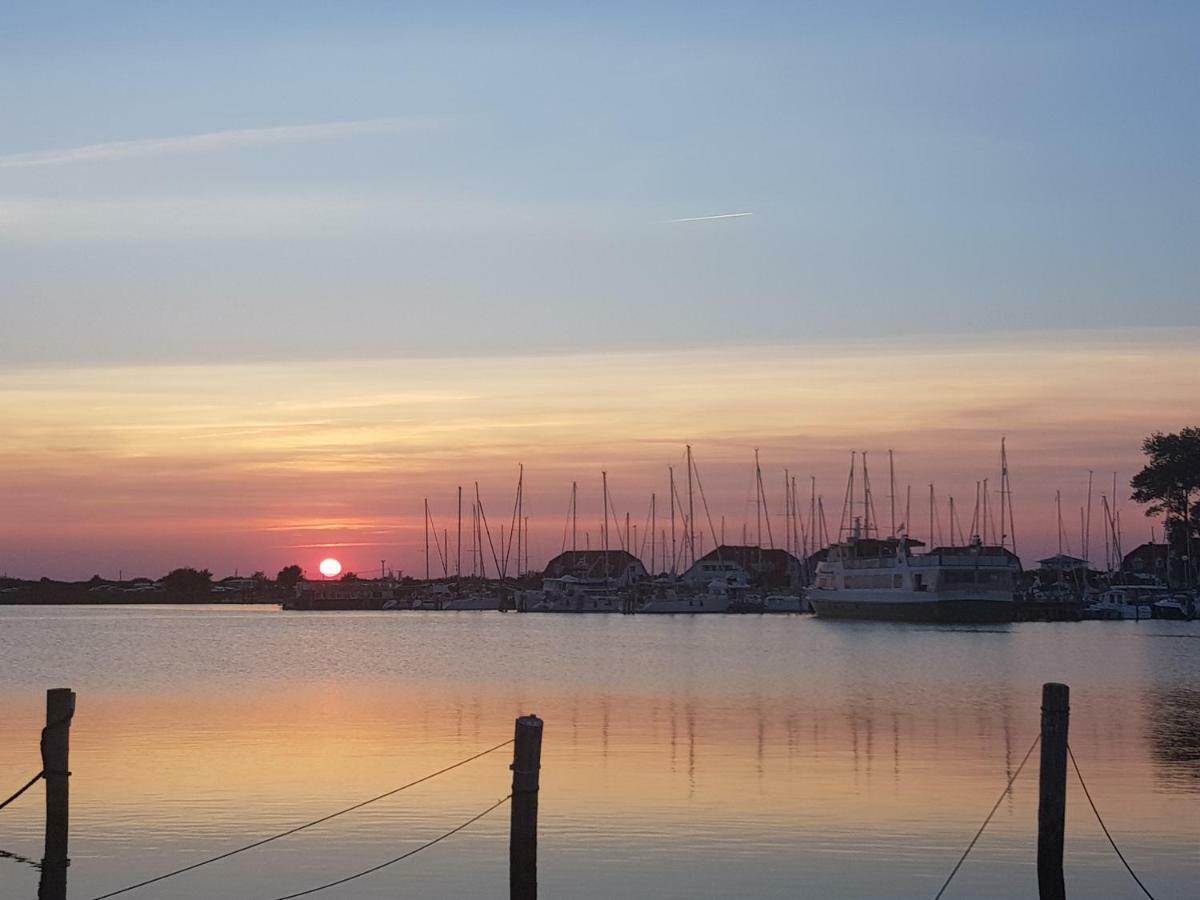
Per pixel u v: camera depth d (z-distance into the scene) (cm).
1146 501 19838
